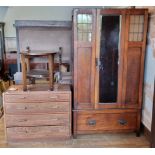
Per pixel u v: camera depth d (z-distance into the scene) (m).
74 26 2.27
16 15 3.01
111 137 2.63
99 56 2.37
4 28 3.76
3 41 3.85
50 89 2.44
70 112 2.44
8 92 2.33
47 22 2.74
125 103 2.53
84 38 2.31
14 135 2.44
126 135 2.68
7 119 2.38
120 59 2.40
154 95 2.20
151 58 2.40
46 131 2.46
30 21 2.72
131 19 2.31
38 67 2.84
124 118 2.58
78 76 2.41
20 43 2.80
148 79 2.50
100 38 2.32
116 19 2.30
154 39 2.31
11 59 3.96
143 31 2.36
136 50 2.40
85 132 2.57
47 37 2.82
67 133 2.50
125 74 2.45
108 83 2.46
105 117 2.55
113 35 2.34
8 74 3.92
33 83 2.73
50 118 2.44
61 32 2.82
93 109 2.50
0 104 3.32
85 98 2.47
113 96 2.50
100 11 2.25
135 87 2.50
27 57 2.63
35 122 2.43
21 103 2.36
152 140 2.26
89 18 2.27
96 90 2.46
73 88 2.49
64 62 2.89
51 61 2.38
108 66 2.41
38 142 2.49
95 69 2.39
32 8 2.93
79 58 2.36
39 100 2.38
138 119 2.60
